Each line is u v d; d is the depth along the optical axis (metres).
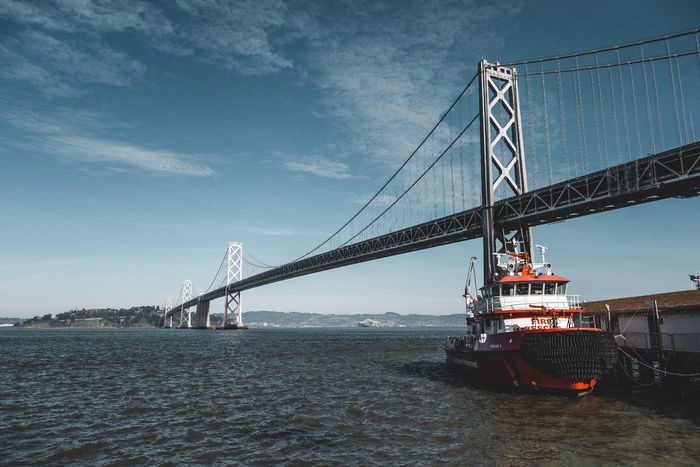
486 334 31.97
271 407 25.62
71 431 20.72
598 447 17.58
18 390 31.44
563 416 22.45
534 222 51.78
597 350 25.66
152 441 19.16
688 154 37.03
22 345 87.00
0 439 19.39
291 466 16.03
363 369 43.38
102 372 41.47
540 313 30.38
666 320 29.95
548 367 26.06
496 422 21.52
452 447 17.94
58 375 39.38
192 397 28.72
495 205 54.53
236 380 36.03
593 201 43.56
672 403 25.22
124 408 25.53
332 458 16.81
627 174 40.69
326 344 91.69
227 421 22.45
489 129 55.03
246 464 16.28
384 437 19.48
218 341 106.25
